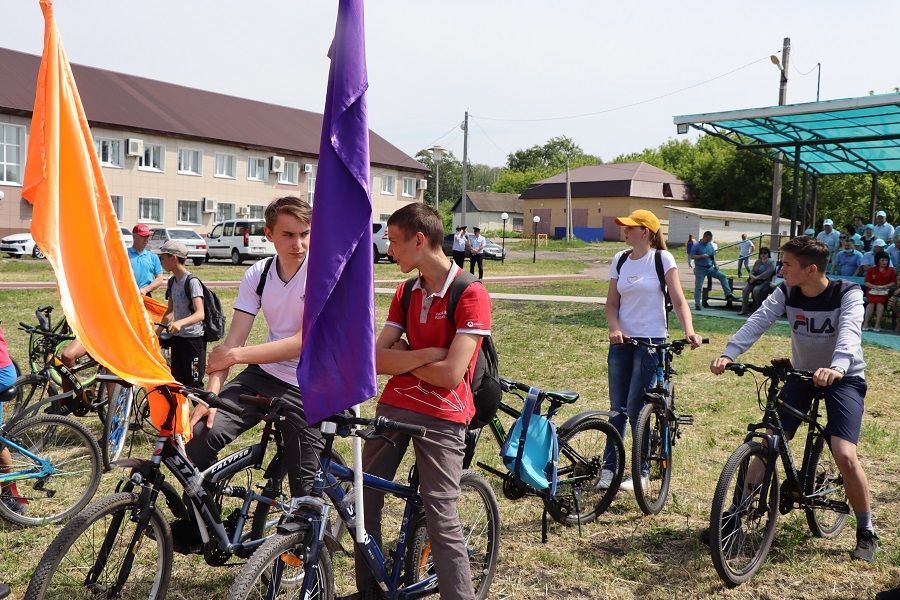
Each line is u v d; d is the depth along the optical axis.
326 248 3.00
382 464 3.52
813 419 4.43
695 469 6.00
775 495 4.27
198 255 31.72
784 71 25.27
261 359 3.56
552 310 16.16
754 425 4.27
